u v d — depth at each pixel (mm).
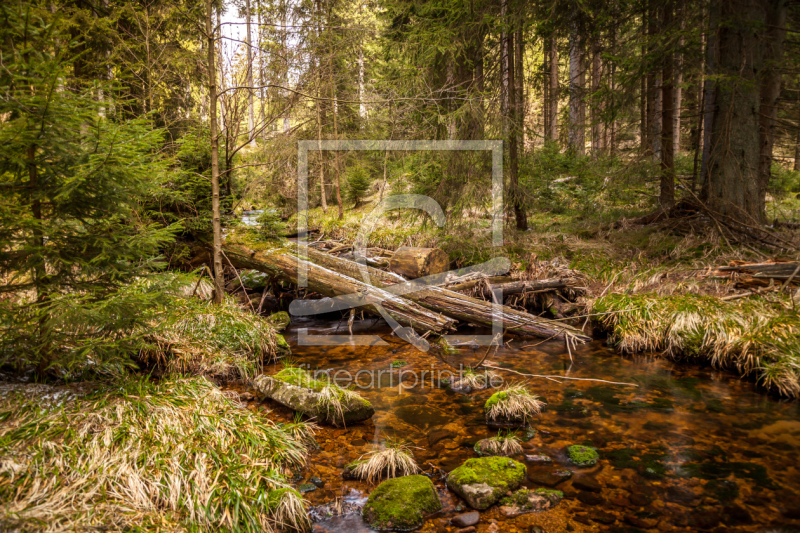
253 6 6672
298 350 6031
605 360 5434
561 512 2703
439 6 8211
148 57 7156
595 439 3564
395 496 2748
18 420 2811
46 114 2605
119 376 3680
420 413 4148
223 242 7121
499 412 3900
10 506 2105
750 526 2529
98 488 2348
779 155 12922
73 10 6637
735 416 3871
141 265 3307
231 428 3176
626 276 7137
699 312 5414
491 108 8031
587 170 10047
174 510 2379
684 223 8086
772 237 6895
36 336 3148
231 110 6414
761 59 7246
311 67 6598
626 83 7332
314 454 3439
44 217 3262
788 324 4723
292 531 2537
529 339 6340
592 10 7520
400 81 8047
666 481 2979
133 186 3170
